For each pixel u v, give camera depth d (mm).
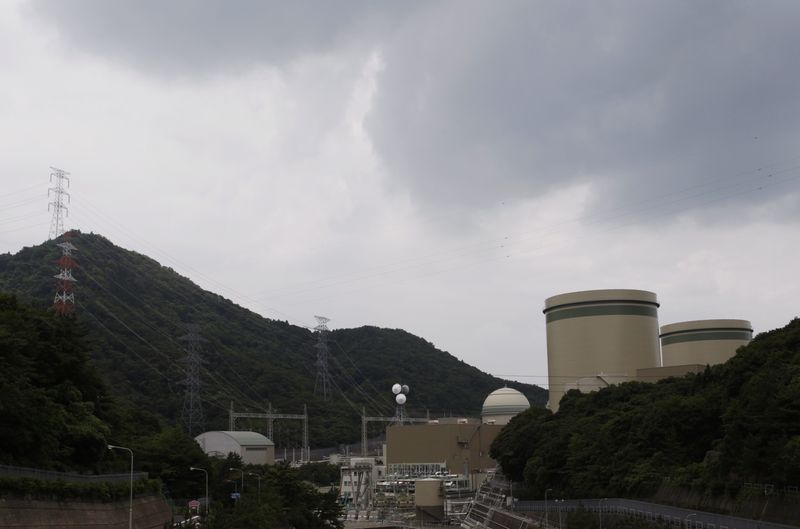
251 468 178750
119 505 91938
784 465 80750
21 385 81812
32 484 72375
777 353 108750
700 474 103500
